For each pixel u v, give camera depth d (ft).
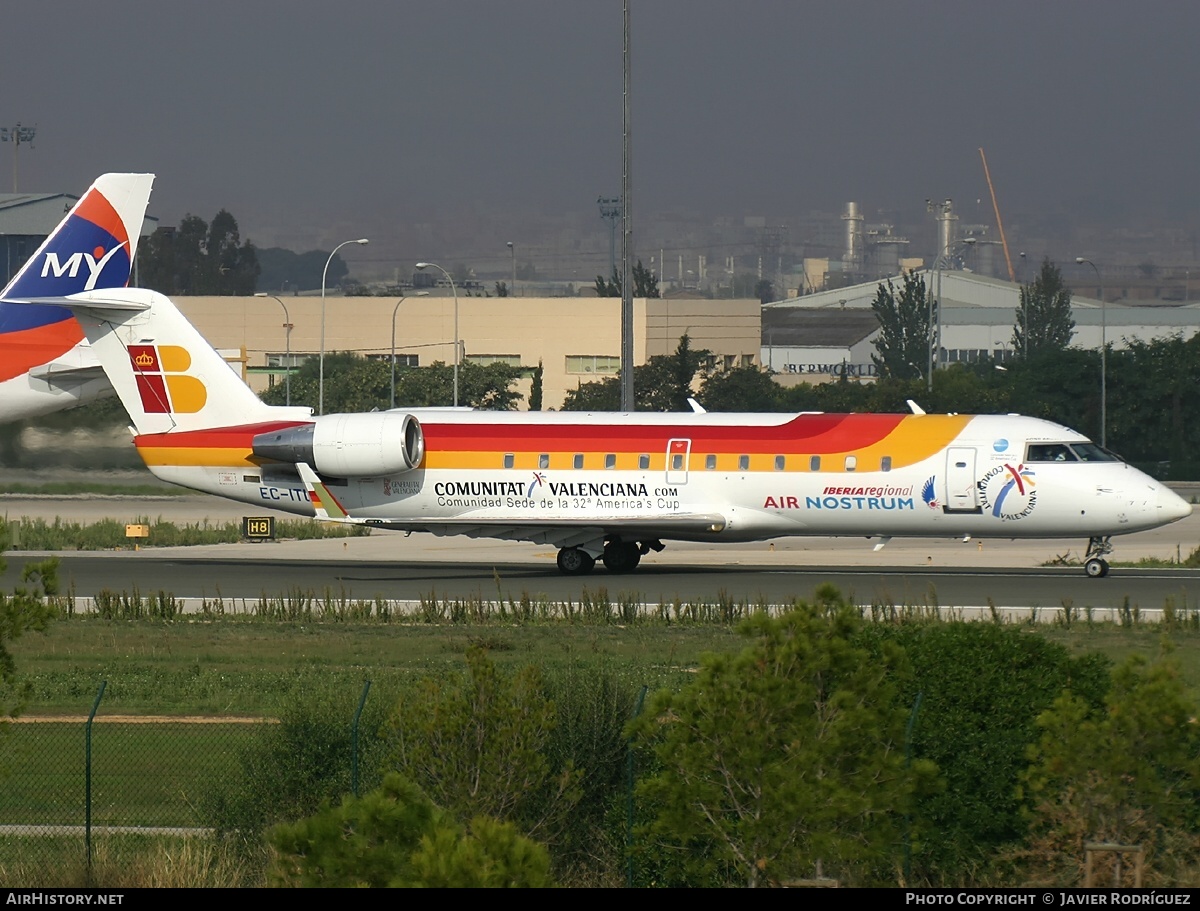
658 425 551.18
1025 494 517.55
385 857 169.27
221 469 574.56
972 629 248.32
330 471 558.97
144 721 304.91
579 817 235.81
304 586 525.75
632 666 355.56
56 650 391.65
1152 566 587.68
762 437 540.11
